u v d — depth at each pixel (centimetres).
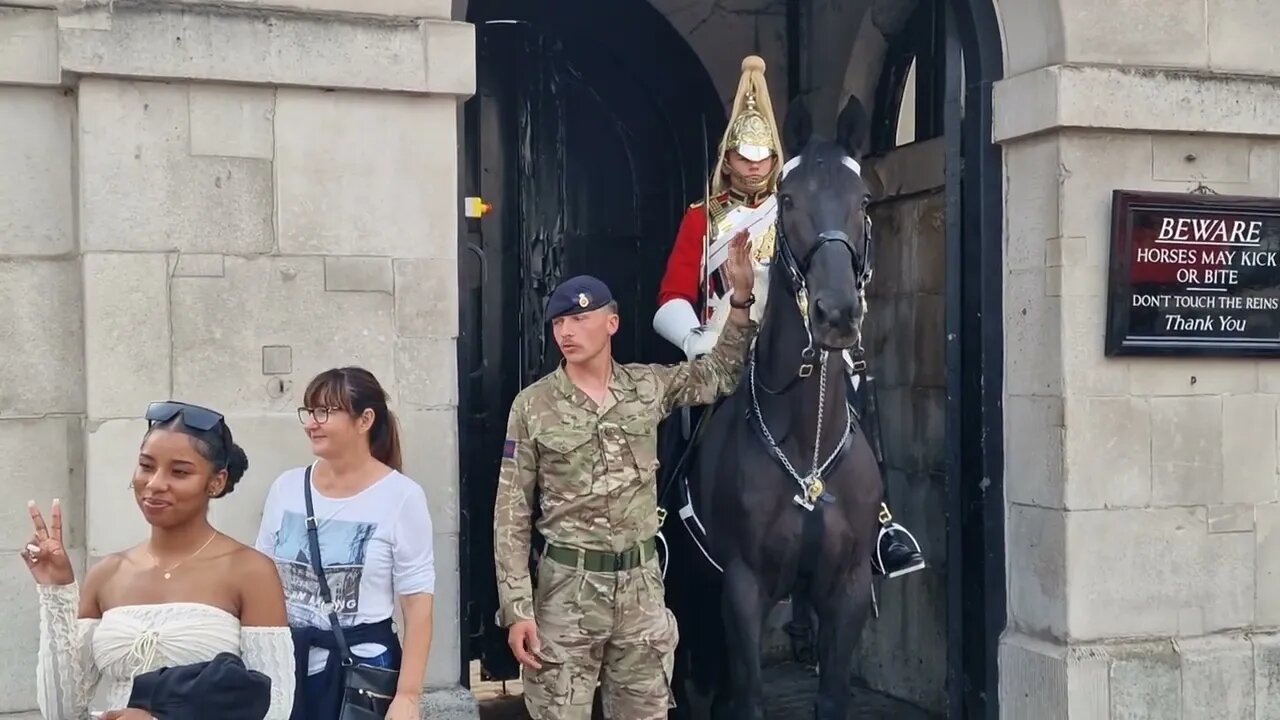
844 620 357
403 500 280
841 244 313
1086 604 398
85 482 323
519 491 323
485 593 517
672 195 574
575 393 323
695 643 418
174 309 321
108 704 233
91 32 311
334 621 273
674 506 397
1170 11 407
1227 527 414
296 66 326
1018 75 412
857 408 389
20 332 320
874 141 563
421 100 340
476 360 534
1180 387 410
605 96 562
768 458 354
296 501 283
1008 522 421
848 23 548
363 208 336
